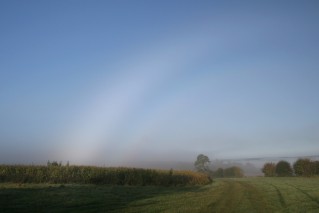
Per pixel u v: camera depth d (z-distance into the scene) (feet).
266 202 76.95
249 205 71.20
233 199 83.30
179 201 77.51
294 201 79.82
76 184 134.00
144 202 74.38
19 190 92.89
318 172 275.59
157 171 167.22
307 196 92.38
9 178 133.28
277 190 113.60
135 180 148.87
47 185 119.44
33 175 135.74
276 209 65.67
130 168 160.97
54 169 142.51
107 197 83.30
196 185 163.22
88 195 86.38
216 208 65.87
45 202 68.69
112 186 132.36
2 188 99.04
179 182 165.68
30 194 82.02
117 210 60.85
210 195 94.68
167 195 93.61
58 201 71.00
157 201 77.20
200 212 60.54
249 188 124.47
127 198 83.30
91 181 143.33
